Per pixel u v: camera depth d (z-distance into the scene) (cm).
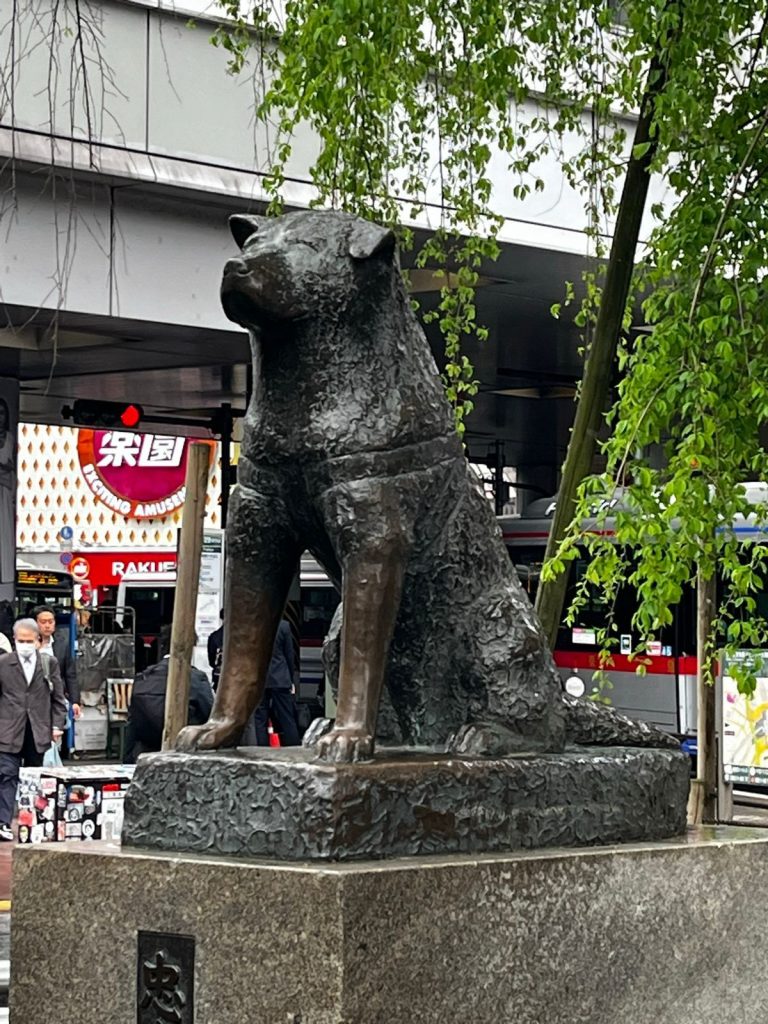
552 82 851
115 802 1029
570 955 410
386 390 420
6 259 1158
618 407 693
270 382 424
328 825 380
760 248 703
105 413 1806
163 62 1184
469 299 884
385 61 741
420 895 376
